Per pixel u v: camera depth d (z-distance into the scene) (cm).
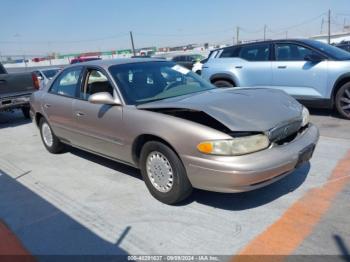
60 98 534
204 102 366
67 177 495
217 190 332
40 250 321
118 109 414
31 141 736
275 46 771
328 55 698
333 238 304
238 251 296
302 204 365
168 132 352
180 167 354
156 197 393
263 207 365
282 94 421
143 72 464
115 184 454
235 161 315
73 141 530
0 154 651
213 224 340
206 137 325
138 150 411
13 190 464
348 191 387
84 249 317
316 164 469
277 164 325
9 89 891
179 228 338
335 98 703
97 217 372
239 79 818
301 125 382
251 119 335
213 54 892
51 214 388
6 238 345
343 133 611
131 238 327
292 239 307
